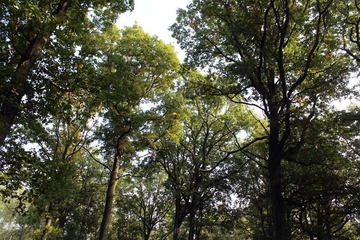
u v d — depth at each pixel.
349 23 14.38
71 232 34.84
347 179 14.57
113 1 12.64
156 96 22.06
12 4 7.86
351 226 22.98
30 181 10.01
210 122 27.06
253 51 15.02
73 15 10.68
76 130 21.88
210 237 38.28
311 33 15.04
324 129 13.84
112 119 18.48
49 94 10.20
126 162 20.94
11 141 10.16
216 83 18.45
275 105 15.18
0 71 8.00
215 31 16.70
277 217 13.64
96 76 10.19
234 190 26.19
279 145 14.76
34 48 9.73
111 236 42.75
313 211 21.44
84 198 35.19
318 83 13.73
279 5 14.34
